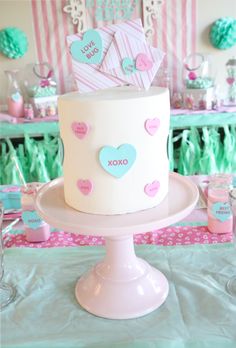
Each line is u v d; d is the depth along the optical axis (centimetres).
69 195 90
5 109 250
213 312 86
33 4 238
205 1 240
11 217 131
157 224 80
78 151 83
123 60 86
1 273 97
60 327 84
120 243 92
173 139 234
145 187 85
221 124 228
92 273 96
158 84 247
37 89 233
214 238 115
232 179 139
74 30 243
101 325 84
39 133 230
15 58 245
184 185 100
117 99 80
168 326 83
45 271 104
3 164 236
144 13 240
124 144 82
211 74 247
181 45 248
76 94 87
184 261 105
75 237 120
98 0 238
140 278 92
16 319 87
